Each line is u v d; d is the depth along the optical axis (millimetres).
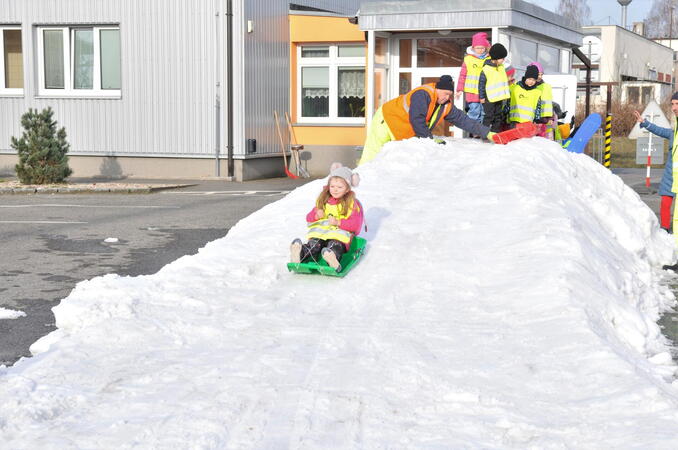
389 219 8523
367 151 12625
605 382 4609
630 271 8156
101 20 22750
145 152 22766
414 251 7547
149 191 18500
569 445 3889
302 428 4133
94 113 23062
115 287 6672
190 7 22062
